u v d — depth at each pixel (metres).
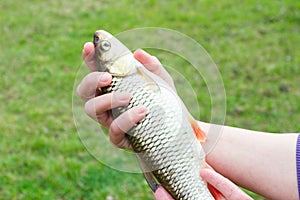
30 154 1.62
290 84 2.01
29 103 1.91
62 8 2.73
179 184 0.57
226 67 2.13
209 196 0.57
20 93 1.97
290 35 2.39
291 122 1.78
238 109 1.85
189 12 2.66
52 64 2.18
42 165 1.56
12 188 1.47
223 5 2.72
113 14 2.66
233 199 0.56
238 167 0.67
